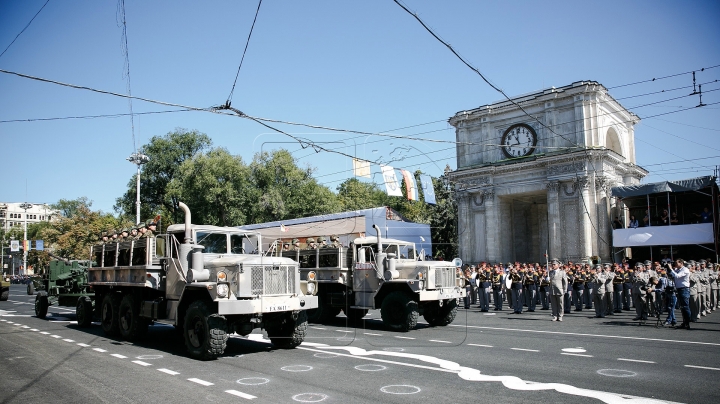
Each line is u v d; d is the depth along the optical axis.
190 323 10.92
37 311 20.20
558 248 34.34
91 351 11.74
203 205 44.62
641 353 11.05
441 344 12.64
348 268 17.44
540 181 36.09
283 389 8.00
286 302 11.11
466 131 40.56
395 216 28.91
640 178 41.59
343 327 16.67
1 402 7.36
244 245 13.32
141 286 12.56
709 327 15.77
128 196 59.19
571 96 35.06
